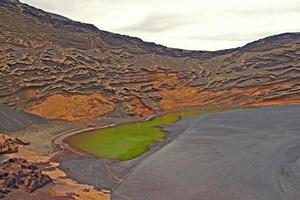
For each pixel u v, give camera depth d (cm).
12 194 3216
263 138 5262
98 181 3675
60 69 7862
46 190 3394
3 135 4903
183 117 7506
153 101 8712
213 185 3500
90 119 7025
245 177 3688
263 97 9200
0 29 8088
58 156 4559
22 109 6612
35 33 8731
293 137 5288
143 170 3975
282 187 3428
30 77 7319
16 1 9131
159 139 5444
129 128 6381
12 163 3925
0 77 7000
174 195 3294
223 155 4441
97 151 4797
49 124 6362
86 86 7812
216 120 6912
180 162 4212
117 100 7988
